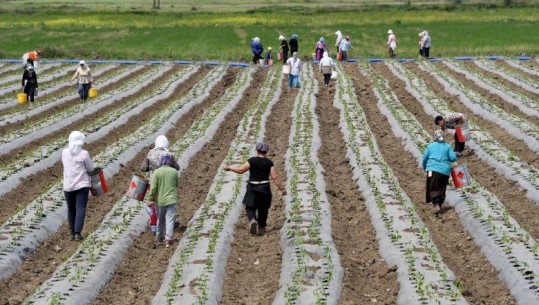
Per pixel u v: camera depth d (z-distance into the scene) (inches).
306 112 2283.5
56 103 2503.7
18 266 1109.1
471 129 1959.9
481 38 4402.1
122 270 1111.0
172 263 1095.0
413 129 2007.9
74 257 1117.1
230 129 2161.7
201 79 3127.5
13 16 6097.4
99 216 1365.7
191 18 5777.6
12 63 3617.1
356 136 1946.4
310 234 1178.0
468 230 1230.3
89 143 1948.8
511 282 1002.7
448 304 918.4
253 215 1219.9
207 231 1215.6
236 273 1085.8
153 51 3946.9
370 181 1491.1
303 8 6801.2
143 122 2263.8
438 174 1322.6
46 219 1277.1
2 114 2342.5
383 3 7869.1
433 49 3890.3
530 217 1286.9
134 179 1224.2
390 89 2719.0
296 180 1510.8
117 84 3063.5
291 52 3641.7
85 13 6250.0
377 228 1235.2
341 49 3683.6
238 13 6210.6
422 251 1107.3
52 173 1644.9
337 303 951.6
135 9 7214.6
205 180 1628.9
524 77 2942.9
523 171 1526.8
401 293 972.6
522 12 5772.6
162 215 1198.3
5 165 1672.0
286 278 1019.3
